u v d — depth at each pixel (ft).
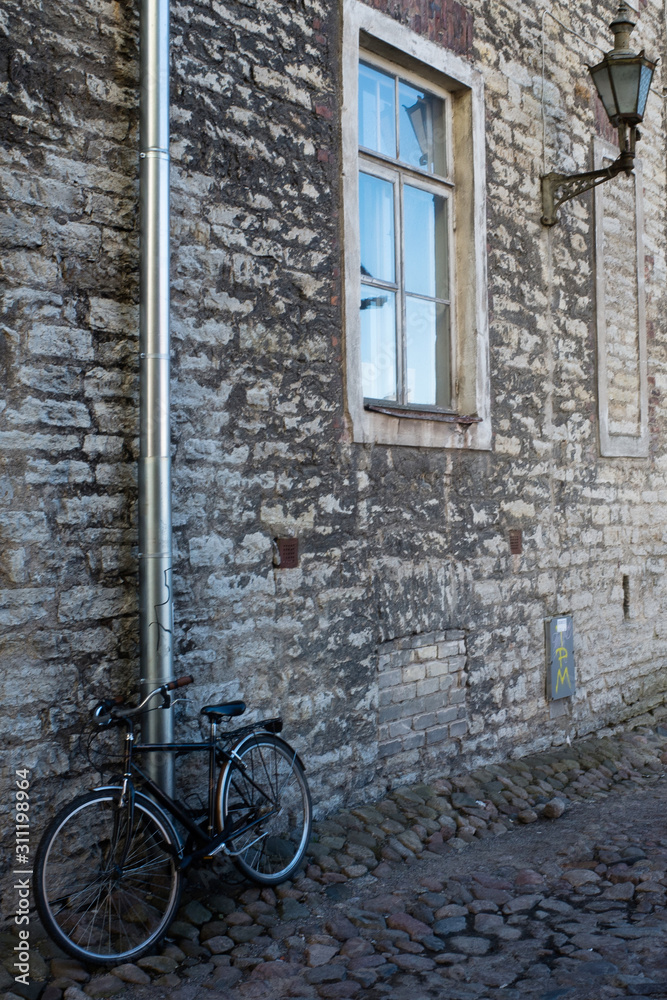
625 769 19.03
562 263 20.81
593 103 22.29
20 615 10.82
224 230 13.28
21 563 10.85
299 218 14.37
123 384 11.93
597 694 21.44
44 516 11.09
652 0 25.54
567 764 18.58
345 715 14.87
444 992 9.75
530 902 12.10
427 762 16.47
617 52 17.69
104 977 9.81
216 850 11.27
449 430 17.12
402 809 15.12
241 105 13.55
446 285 18.24
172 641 11.89
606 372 22.33
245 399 13.48
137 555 11.95
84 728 11.35
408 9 16.53
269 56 13.97
